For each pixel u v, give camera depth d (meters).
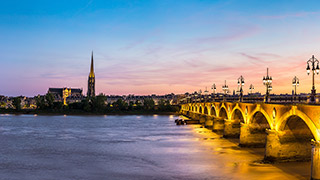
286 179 49.44
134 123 164.62
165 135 108.19
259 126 78.94
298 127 58.81
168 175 52.72
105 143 89.00
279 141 59.00
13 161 64.38
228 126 97.12
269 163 59.16
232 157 67.06
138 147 81.56
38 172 55.12
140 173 54.19
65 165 60.59
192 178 50.78
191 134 110.75
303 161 59.66
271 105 60.91
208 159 65.31
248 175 52.03
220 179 49.97
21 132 117.81
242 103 81.75
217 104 115.25
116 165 60.44
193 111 192.50
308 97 50.84
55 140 95.50
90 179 50.50
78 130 126.31
